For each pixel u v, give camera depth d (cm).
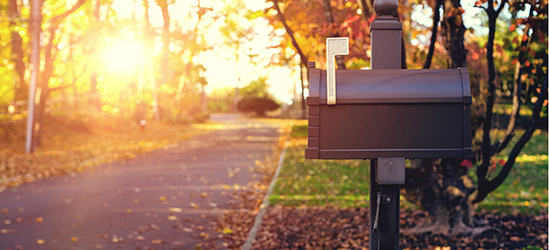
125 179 1087
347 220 636
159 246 566
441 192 546
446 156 230
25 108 1927
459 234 540
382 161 233
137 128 2709
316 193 849
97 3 1923
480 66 530
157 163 1396
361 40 600
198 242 584
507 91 545
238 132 2911
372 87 231
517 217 617
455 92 228
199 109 5462
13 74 2047
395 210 246
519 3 412
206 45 2442
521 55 448
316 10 678
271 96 6044
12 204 800
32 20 1549
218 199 850
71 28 1661
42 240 585
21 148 1606
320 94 231
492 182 487
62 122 2152
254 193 907
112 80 1802
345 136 232
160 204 805
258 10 656
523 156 1227
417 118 231
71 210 754
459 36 494
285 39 679
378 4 255
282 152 1623
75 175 1151
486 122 456
